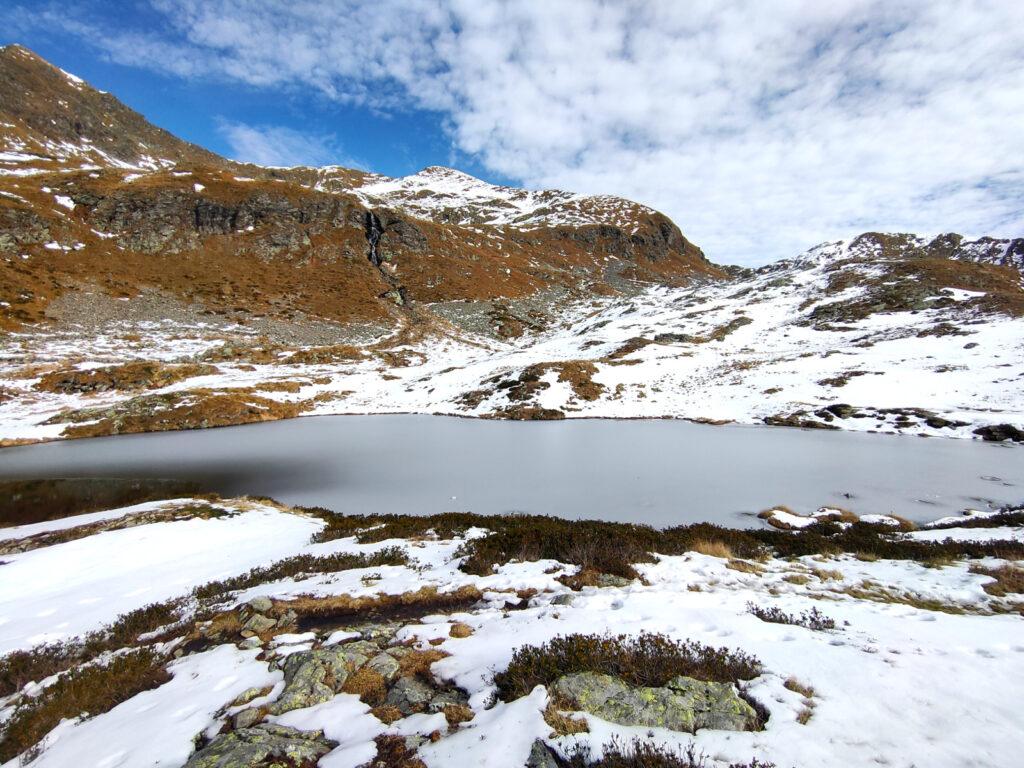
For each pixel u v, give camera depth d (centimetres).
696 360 6247
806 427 3950
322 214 12012
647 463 2886
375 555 1317
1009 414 3503
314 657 683
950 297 7162
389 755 483
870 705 500
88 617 1038
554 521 1736
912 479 2409
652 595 897
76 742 578
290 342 7825
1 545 1692
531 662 600
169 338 7100
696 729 477
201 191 10844
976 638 682
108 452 3581
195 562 1420
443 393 5953
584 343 7850
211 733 554
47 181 9706
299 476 2830
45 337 6328
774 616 781
